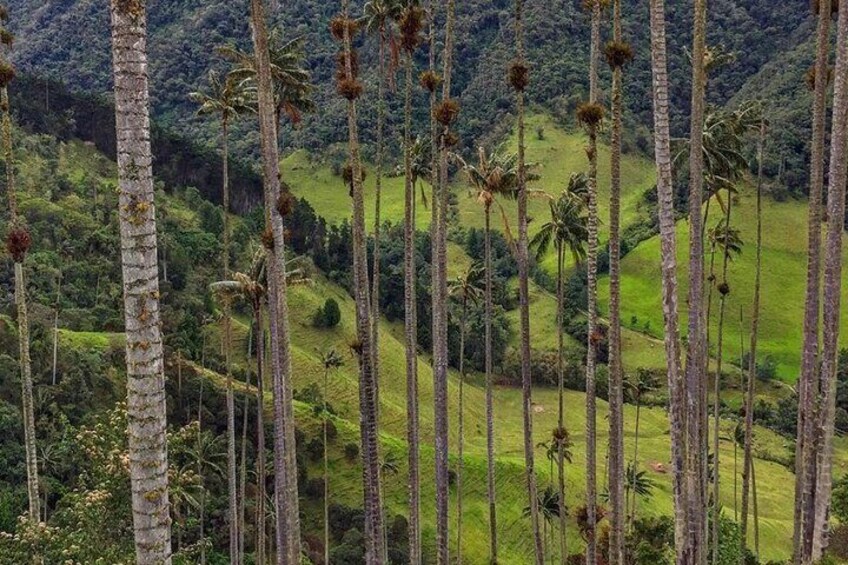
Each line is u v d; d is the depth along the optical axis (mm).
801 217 121000
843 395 96375
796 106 132625
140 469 9461
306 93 35062
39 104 129500
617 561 21859
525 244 30203
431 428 91688
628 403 111062
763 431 99250
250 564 56562
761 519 75125
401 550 62406
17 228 27484
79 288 85812
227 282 37469
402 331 118438
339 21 27391
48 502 48969
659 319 121500
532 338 118750
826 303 20656
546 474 79750
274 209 23453
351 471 76562
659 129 19328
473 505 73500
